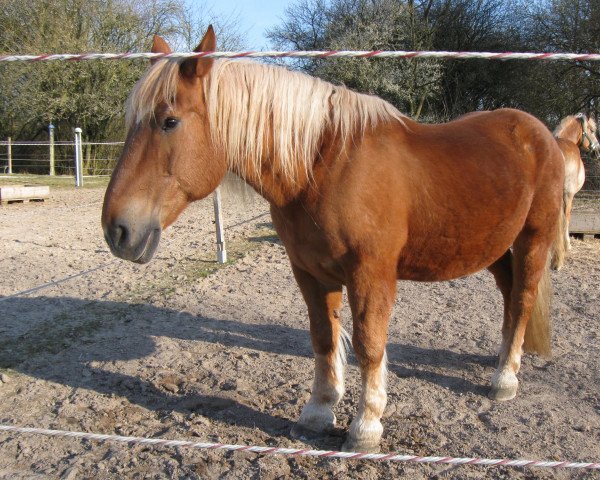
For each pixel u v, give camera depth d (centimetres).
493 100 1994
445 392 358
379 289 264
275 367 395
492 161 293
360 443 281
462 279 629
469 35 1973
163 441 238
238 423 319
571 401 344
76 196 1370
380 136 268
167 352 420
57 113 2097
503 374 347
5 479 267
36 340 441
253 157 256
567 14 1712
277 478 267
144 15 2139
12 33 2042
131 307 522
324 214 256
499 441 300
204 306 527
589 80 1689
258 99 254
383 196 258
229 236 862
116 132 2214
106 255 726
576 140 802
